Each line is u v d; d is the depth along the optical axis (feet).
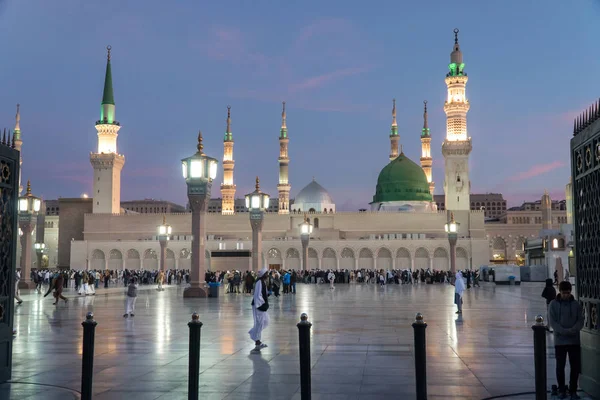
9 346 43.55
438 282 295.48
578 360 38.14
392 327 78.69
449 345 61.36
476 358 53.01
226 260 354.74
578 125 41.73
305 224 255.09
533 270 300.81
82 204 503.61
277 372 46.73
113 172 488.02
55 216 606.14
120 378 44.52
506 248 559.79
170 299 146.72
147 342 63.87
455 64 476.95
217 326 79.56
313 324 82.64
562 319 38.55
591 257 38.73
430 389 40.45
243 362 51.24
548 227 442.91
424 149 547.49
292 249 435.12
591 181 38.78
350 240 434.30
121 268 444.96
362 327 78.64
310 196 555.28
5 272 43.32
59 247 501.15
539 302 135.33
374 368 48.26
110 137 494.59
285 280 179.22
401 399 37.86
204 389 40.81
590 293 38.88
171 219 481.46
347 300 142.72
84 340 35.35
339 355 54.90
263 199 184.85
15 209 44.01
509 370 47.24
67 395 39.19
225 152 539.29
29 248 198.80
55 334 72.02
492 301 139.33
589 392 38.19
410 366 49.14
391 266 432.66
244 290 177.88
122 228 480.64
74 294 174.50
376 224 474.90
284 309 111.86
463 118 469.57
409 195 503.61
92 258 447.83
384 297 157.69
